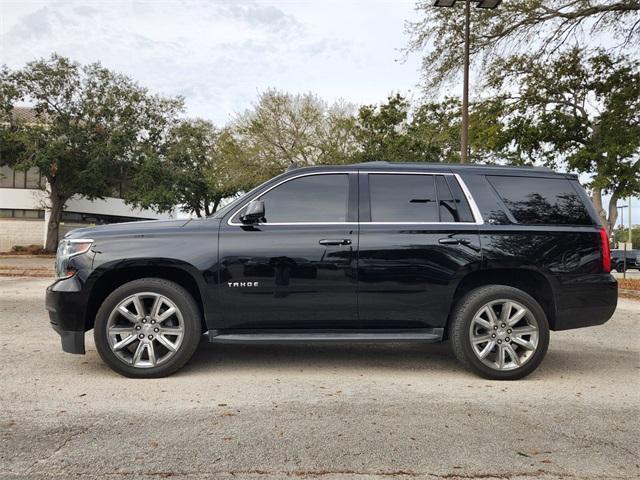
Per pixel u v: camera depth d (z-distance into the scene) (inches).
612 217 781.3
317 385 186.1
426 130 1015.0
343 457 125.3
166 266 193.9
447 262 197.5
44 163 1209.4
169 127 1438.2
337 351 243.9
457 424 148.3
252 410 157.9
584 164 753.6
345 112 1198.9
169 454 126.0
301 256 195.5
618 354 247.8
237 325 197.0
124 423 145.9
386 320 198.8
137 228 199.9
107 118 1321.4
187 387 181.5
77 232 202.1
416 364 221.1
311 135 1190.3
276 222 200.7
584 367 220.8
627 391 184.2
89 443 131.9
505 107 777.6
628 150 684.7
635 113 703.1
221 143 1270.9
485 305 196.5
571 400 172.7
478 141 788.6
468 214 203.3
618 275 1170.6
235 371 205.2
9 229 1550.2
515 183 210.1
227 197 1605.6
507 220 203.5
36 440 133.6
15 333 272.8
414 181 207.9
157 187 1338.6
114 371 201.8
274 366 214.2
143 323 193.0
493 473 118.6
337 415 154.2
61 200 1382.9
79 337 192.4
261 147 1187.3
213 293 194.1
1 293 447.8
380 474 117.2
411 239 198.4
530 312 196.9
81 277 191.6
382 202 204.2
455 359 231.3
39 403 162.6
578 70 743.1
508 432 143.0
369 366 216.7
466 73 625.0
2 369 202.7
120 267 192.2
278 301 195.8
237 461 122.6
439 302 198.2
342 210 202.7
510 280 211.0
